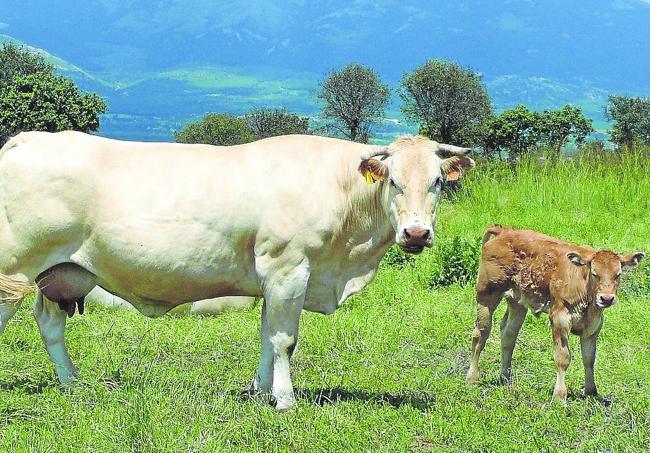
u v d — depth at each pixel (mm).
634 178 14461
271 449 5637
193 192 6230
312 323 8000
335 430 5824
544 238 6789
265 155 6336
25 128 35375
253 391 6453
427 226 6031
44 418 5859
